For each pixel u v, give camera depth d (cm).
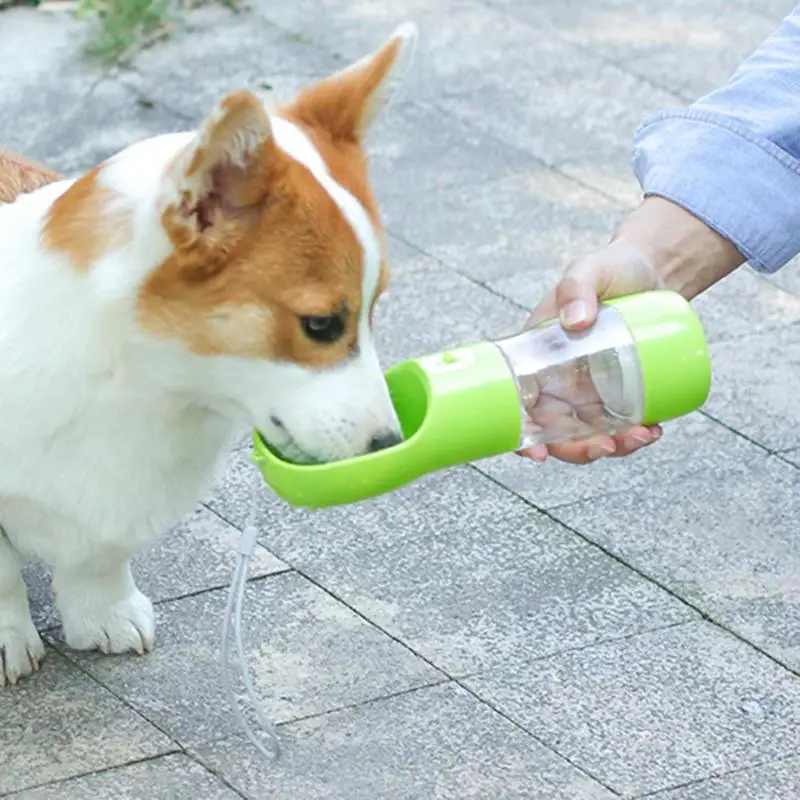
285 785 439
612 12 980
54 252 416
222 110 378
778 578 535
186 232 390
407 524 553
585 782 446
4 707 464
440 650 495
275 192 396
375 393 409
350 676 482
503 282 697
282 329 401
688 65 916
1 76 848
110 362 417
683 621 513
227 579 523
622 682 486
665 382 402
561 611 515
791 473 590
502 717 469
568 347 408
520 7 981
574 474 584
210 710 466
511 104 859
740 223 437
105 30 888
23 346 419
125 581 483
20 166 496
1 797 430
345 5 967
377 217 418
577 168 800
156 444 435
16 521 449
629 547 547
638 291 429
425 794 438
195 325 403
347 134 434
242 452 588
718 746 462
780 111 444
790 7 1002
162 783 438
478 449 400
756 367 652
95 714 462
